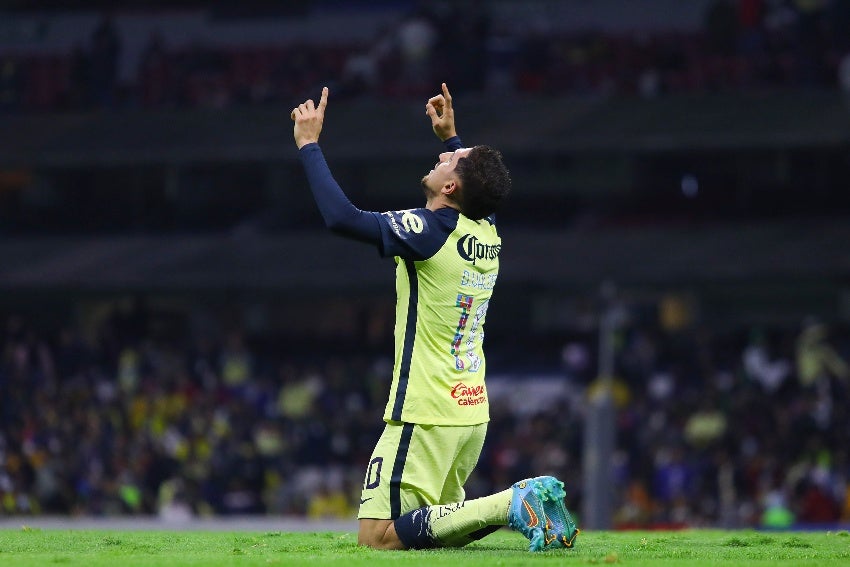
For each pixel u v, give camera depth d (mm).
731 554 8609
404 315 9125
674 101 52344
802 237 48375
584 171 53188
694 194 52188
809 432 35312
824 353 39125
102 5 60188
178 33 59188
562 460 35438
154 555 8320
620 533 11688
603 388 36844
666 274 46594
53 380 43812
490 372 45781
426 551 8648
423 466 9023
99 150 54188
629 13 54750
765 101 51250
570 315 49688
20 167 54250
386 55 56281
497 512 8609
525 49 55125
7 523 26250
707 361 40781
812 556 8531
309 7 58219
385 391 41812
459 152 9242
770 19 52938
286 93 56781
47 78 59375
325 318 53188
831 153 50656
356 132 53188
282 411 40688
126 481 36594
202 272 50562
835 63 51844
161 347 46062
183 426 39094
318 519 31891
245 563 7492
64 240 54938
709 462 34531
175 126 55750
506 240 50812
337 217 8844
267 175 55875
